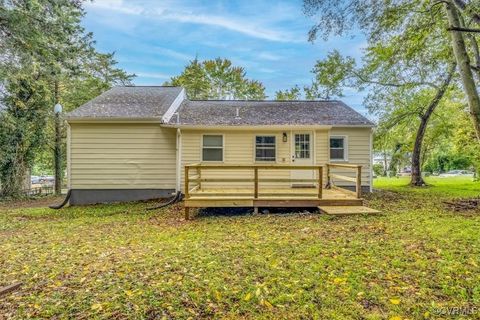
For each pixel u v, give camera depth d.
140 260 4.33
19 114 14.80
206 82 30.59
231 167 7.94
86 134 11.24
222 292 3.24
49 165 22.28
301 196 8.31
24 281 3.66
